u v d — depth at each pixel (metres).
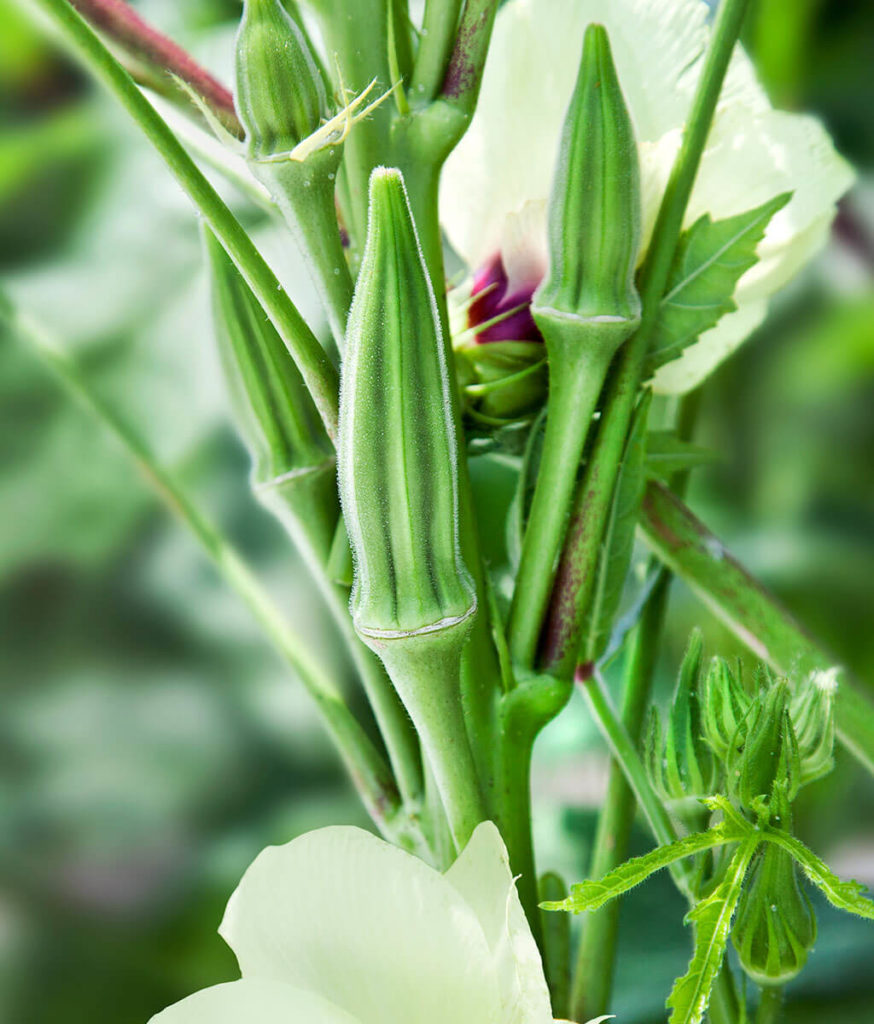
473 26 0.49
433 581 0.46
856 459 0.98
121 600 1.19
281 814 1.15
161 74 0.52
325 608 1.12
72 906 1.14
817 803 0.77
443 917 0.46
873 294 0.95
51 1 0.46
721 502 0.99
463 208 0.55
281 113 0.46
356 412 0.45
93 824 1.16
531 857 0.51
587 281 0.49
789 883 0.47
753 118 0.53
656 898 0.71
